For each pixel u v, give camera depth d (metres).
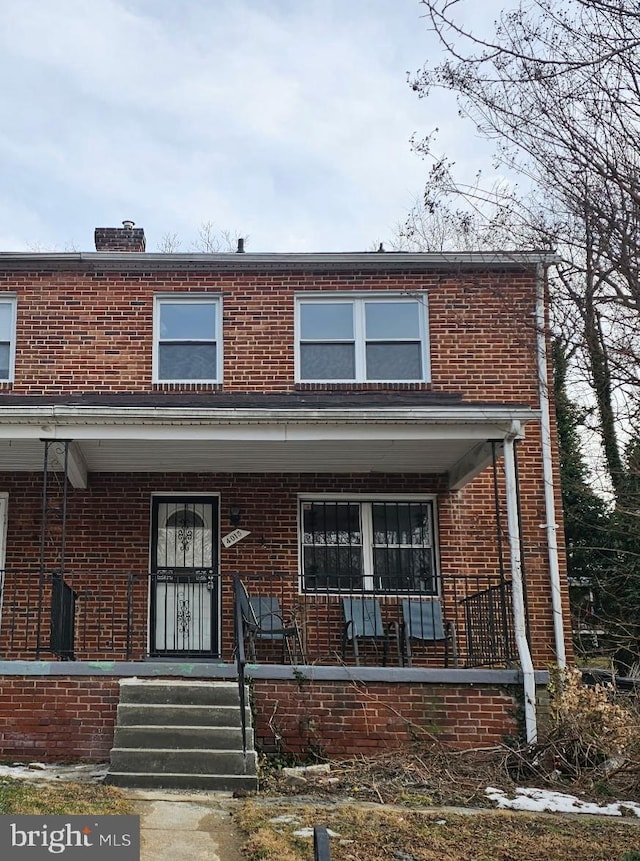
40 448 10.90
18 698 9.25
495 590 11.89
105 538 12.04
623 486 13.28
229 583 11.98
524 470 12.45
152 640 11.82
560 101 5.96
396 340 13.05
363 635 11.62
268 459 11.66
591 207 5.77
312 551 12.30
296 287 13.15
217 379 12.82
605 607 18.20
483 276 9.89
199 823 6.91
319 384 12.77
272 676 9.40
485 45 6.18
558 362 7.67
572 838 6.90
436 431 10.39
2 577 11.78
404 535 12.45
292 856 6.11
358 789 8.09
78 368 12.69
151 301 13.01
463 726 9.43
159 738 8.52
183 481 12.28
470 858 6.33
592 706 9.27
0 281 12.96
